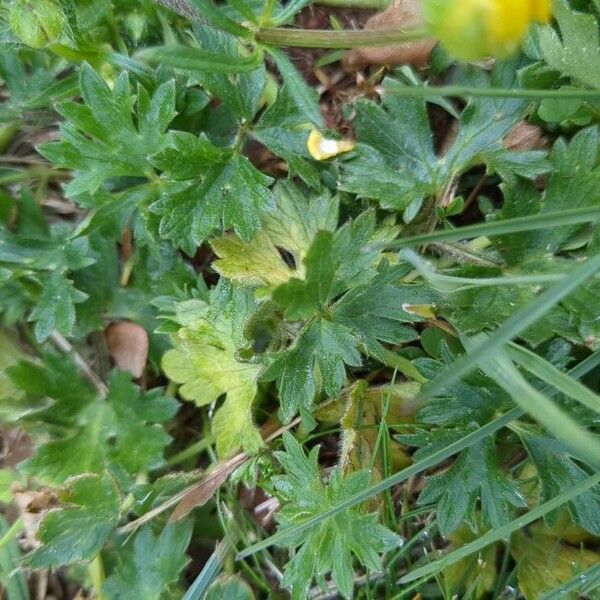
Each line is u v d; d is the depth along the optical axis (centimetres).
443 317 17
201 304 17
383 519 17
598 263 10
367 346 16
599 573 15
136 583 18
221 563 18
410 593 18
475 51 8
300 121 16
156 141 16
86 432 19
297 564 16
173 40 17
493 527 16
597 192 15
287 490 16
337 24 19
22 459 20
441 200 17
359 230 15
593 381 17
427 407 16
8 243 18
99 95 16
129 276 19
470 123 16
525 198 16
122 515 18
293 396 15
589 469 16
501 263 16
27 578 19
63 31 16
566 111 16
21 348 19
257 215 16
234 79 16
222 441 17
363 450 17
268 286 16
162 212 15
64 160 16
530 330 15
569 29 15
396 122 16
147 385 20
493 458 16
